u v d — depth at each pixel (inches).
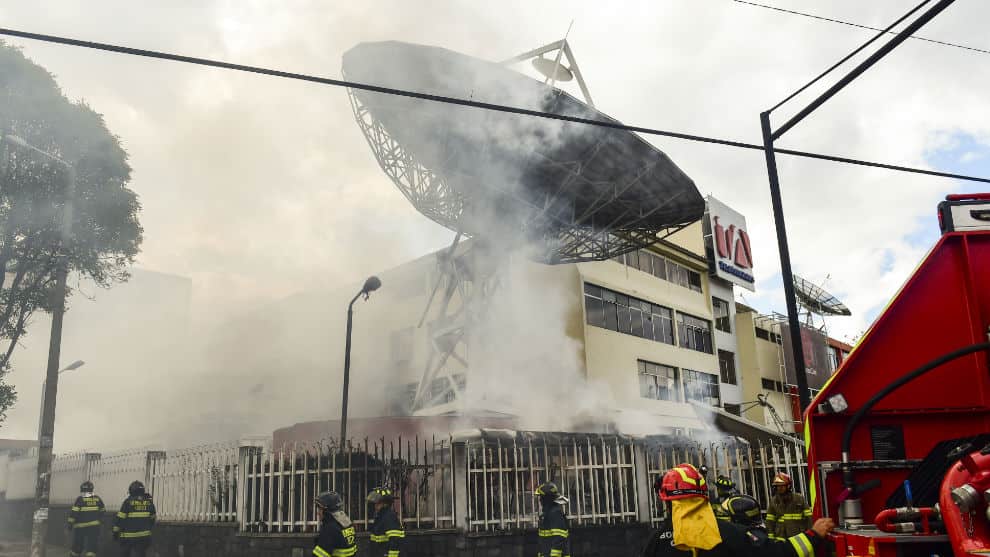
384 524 322.0
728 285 1647.4
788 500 335.6
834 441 179.5
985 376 171.9
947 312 177.2
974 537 122.2
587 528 456.8
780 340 1729.8
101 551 644.7
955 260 179.0
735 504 183.0
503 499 453.1
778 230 354.6
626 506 485.4
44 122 833.5
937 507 142.6
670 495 132.3
